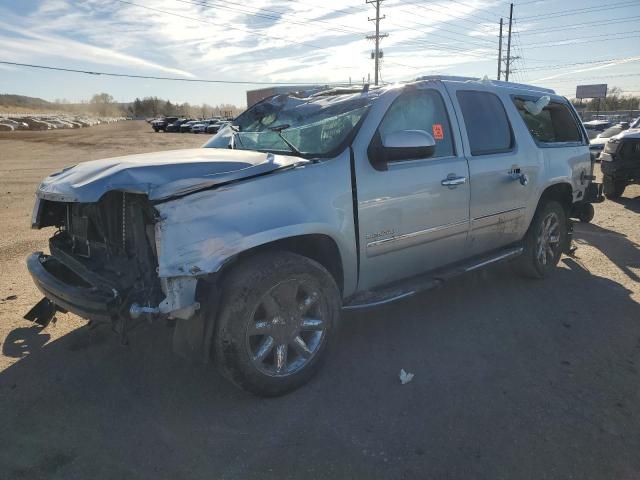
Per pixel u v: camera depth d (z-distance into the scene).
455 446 2.73
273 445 2.75
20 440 2.79
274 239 2.97
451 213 4.07
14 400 3.16
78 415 3.02
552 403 3.12
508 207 4.65
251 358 3.00
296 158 3.32
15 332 4.08
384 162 3.54
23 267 5.77
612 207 9.82
